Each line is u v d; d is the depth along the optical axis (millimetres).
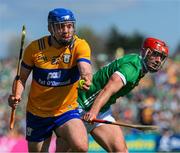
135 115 45375
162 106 47844
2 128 42656
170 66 57500
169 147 37281
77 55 14961
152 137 37219
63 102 15336
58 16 14711
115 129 17344
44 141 15875
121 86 15820
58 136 15945
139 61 16625
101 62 39969
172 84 53500
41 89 15336
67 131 15102
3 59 57219
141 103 47344
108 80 16859
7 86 51875
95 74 17328
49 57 15102
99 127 17250
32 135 15867
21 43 15289
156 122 44531
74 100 15492
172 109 47906
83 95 17234
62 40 14820
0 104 47469
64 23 14719
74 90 15398
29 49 15344
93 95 17141
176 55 61844
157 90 51000
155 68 16844
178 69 56781
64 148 16766
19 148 33312
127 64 16391
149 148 37062
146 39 16922
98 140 17359
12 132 41906
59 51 15070
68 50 15039
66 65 15062
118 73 15914
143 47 16875
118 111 45875
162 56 16859
